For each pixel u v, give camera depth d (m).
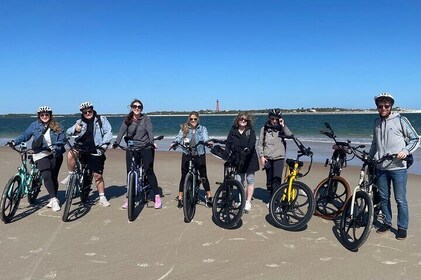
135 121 6.59
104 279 4.13
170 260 4.62
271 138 6.51
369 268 4.39
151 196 7.87
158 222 6.07
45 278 4.14
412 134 5.03
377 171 5.40
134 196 6.25
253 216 6.39
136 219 6.23
